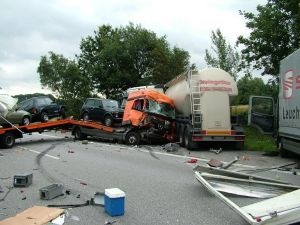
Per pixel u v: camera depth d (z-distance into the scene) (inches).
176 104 924.6
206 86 829.2
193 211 329.1
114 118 1107.9
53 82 2062.0
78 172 518.9
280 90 665.6
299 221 258.5
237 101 924.0
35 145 895.1
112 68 2277.3
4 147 833.5
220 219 307.0
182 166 575.2
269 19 1162.6
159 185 431.8
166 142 956.0
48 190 370.0
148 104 936.3
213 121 823.1
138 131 933.8
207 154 741.3
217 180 388.8
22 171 530.9
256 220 253.3
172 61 1910.7
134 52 2231.8
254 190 373.7
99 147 853.2
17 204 353.7
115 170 534.9
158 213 324.5
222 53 1553.9
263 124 729.6
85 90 1918.1
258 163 618.2
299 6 1064.2
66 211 327.6
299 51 561.0
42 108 1229.7
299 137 561.3
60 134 1235.2
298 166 578.9
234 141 821.2
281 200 300.0
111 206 316.8
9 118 913.5
